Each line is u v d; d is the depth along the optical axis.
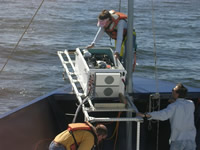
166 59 20.00
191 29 29.86
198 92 5.53
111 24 4.82
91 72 4.25
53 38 24.64
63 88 5.79
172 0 51.94
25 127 4.84
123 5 41.44
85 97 4.47
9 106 13.26
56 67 17.92
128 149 4.95
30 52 20.75
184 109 4.32
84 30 27.52
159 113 4.24
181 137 4.36
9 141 4.55
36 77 16.45
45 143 5.00
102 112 5.58
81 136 3.85
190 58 20.38
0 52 20.62
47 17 32.94
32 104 5.11
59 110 5.40
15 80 15.89
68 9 38.12
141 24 30.86
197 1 52.41
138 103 5.64
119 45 4.70
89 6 40.53
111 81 4.29
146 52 21.38
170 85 5.94
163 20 33.75
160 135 5.70
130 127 4.89
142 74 17.22
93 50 5.02
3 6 39.16
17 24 29.42
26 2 42.38
